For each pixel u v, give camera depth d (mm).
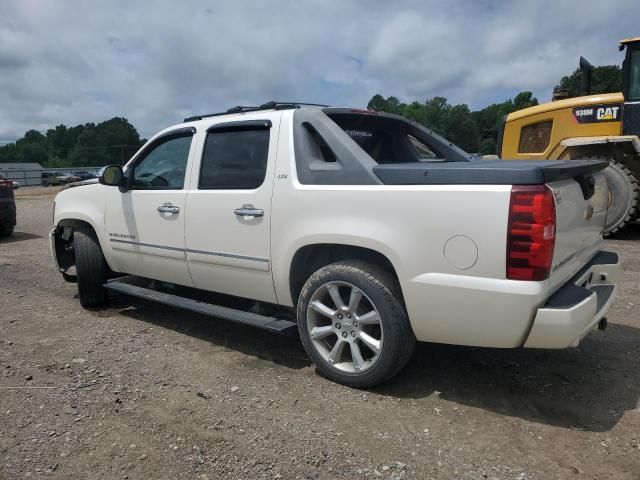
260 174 3984
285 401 3451
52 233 5945
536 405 3352
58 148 139250
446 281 3086
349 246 3605
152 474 2701
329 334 3680
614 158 9047
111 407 3391
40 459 2826
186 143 4582
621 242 8672
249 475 2686
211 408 3371
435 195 3109
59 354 4312
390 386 3633
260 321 3996
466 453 2844
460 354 4129
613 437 2979
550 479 2621
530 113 9656
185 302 4570
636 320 4836
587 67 9453
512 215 2877
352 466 2744
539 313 2887
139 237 4871
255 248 3977
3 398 3520
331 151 3645
